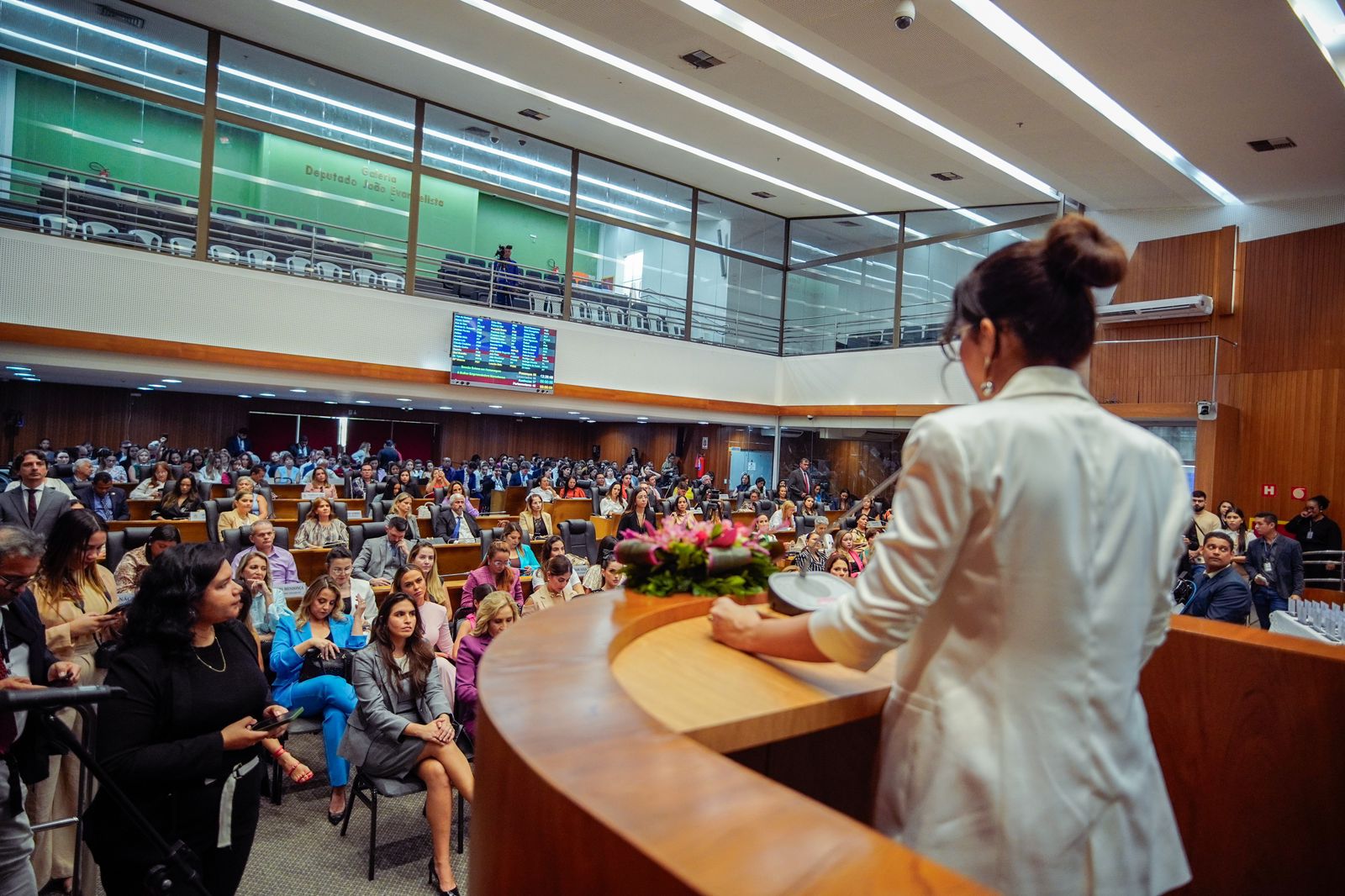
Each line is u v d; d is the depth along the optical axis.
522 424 19.59
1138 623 0.83
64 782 2.68
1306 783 1.25
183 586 2.00
